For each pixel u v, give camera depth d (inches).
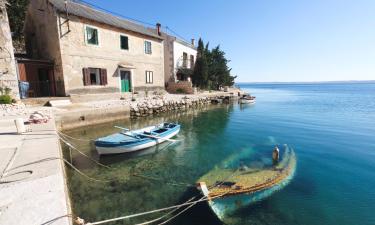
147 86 1041.5
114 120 677.9
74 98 735.1
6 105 544.1
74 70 746.2
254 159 412.8
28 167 222.8
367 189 312.8
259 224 231.0
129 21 1151.6
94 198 277.0
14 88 592.7
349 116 994.7
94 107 658.2
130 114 737.0
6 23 569.0
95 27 792.3
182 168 376.8
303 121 861.2
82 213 246.2
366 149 506.6
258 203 263.0
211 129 699.4
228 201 257.0
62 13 701.9
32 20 836.6
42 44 798.5
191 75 1485.0
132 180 328.2
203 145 519.5
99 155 400.8
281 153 454.6
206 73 1449.3
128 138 436.5
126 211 251.6
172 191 295.6
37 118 430.3
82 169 358.0
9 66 579.5
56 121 517.0
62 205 163.2
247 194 275.0
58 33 698.8
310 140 582.2
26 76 724.7
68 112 550.3
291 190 300.0
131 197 281.0
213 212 239.9
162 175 347.6
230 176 327.9
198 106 1160.8
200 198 264.2
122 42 903.7
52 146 289.6
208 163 399.9
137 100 879.1
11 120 442.9
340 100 1930.4
